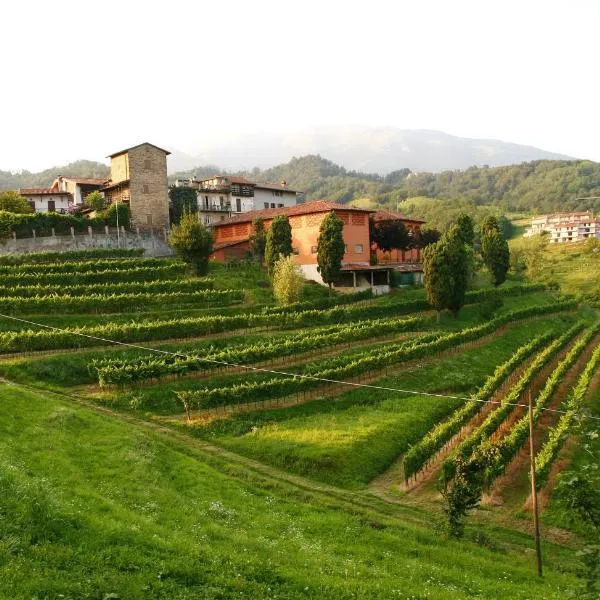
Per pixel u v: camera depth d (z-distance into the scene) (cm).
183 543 1978
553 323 8512
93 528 1875
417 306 7500
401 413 4609
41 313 5631
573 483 1927
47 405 3794
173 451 3619
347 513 3169
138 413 4288
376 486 3650
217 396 4309
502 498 3703
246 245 8869
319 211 8175
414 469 3641
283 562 2073
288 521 2847
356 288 7875
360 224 8550
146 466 3156
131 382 4528
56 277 6375
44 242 7588
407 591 1988
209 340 5594
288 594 1755
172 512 2530
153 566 1733
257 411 4475
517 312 7962
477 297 8412
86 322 5681
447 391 5366
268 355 5197
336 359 5369
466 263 7738
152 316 6016
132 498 2623
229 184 11706
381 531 2962
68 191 10525
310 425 4278
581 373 6219
